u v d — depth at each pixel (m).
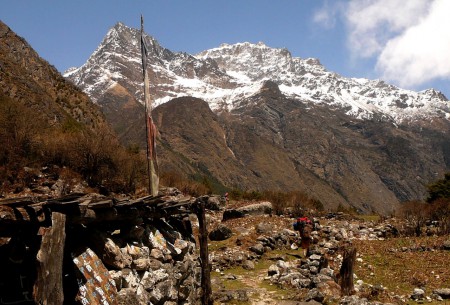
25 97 40.44
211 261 16.02
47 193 19.97
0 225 5.91
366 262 16.59
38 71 52.38
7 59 46.47
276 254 18.45
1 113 21.89
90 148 23.89
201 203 11.21
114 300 6.64
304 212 30.92
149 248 8.62
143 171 27.11
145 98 10.36
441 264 15.83
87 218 6.32
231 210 24.92
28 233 6.00
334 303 11.65
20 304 5.75
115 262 6.93
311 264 15.70
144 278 7.90
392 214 33.00
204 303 10.89
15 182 20.25
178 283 9.52
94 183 23.59
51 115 41.66
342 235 21.86
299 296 12.14
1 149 20.72
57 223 5.63
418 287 13.71
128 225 8.02
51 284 5.47
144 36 10.59
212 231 20.16
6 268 5.98
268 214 26.05
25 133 22.08
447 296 12.59
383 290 12.97
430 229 23.61
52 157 23.08
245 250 18.08
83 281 6.27
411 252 17.92
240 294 12.11
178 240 9.94
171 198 10.45
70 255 6.37
